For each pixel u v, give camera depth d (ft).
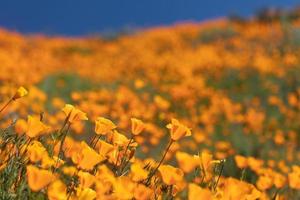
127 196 7.56
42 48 87.66
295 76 50.75
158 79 52.34
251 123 35.45
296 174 10.88
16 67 45.34
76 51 87.92
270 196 16.35
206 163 9.72
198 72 57.62
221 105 40.52
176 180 7.98
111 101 34.12
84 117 9.46
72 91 43.27
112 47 86.48
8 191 8.37
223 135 33.58
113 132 10.07
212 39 86.17
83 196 7.43
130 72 58.59
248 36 79.66
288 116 39.52
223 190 9.55
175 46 84.02
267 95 47.42
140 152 23.67
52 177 6.95
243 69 55.36
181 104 40.14
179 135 9.36
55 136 10.07
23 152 9.12
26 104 25.17
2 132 9.71
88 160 7.91
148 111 30.07
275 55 63.57
